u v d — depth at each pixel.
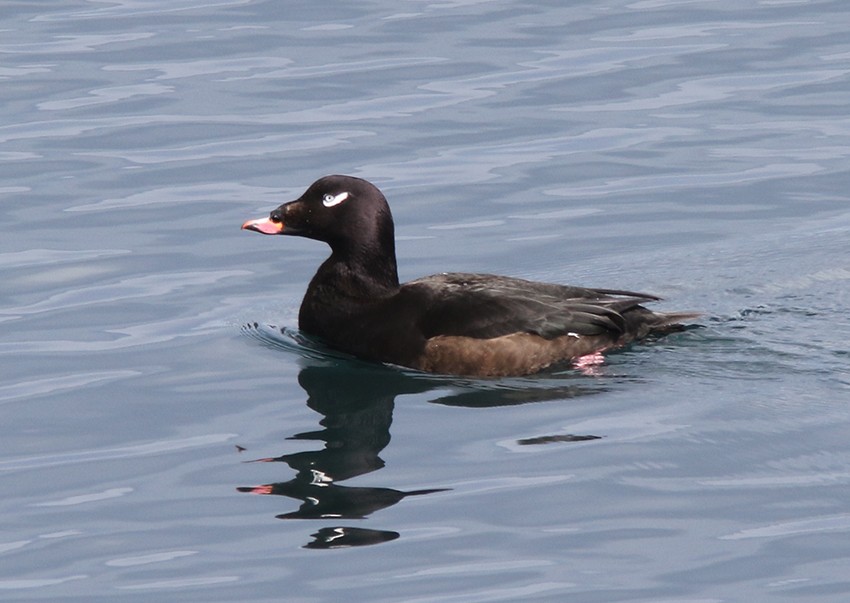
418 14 24.33
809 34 23.08
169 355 14.30
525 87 21.33
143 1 25.39
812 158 19.09
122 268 16.50
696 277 16.03
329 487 11.34
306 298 14.80
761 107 20.59
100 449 12.22
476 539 10.52
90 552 10.53
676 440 11.94
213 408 13.02
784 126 20.03
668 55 22.33
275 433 12.43
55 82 21.66
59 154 19.47
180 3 25.23
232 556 10.41
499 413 12.70
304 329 14.76
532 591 9.85
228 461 11.89
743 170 18.83
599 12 24.28
